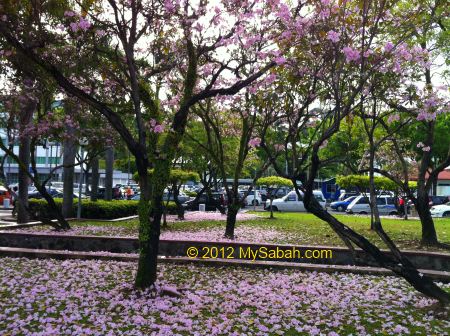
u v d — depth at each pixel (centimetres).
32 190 3628
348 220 2153
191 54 704
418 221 2172
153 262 662
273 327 516
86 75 807
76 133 1380
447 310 571
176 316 550
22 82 1145
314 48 615
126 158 4462
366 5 582
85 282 712
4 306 580
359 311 594
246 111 1191
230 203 1286
